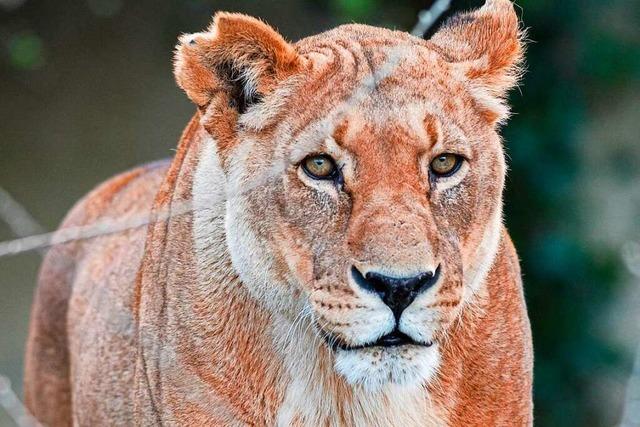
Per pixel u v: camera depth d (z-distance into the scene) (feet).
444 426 21.34
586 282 45.29
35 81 50.55
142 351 22.68
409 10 40.63
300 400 21.27
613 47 44.75
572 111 44.96
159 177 27.48
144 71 51.24
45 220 49.60
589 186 47.70
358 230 19.34
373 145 19.65
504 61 21.31
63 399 29.48
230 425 21.44
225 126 21.04
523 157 44.34
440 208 20.04
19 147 49.98
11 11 50.08
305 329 20.86
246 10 47.75
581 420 45.09
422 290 19.25
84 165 50.44
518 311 22.18
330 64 20.70
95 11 50.90
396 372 19.70
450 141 20.04
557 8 44.32
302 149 20.06
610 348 45.37
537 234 44.86
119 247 26.71
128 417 24.56
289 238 20.29
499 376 21.58
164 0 50.93
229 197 20.99
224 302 21.26
